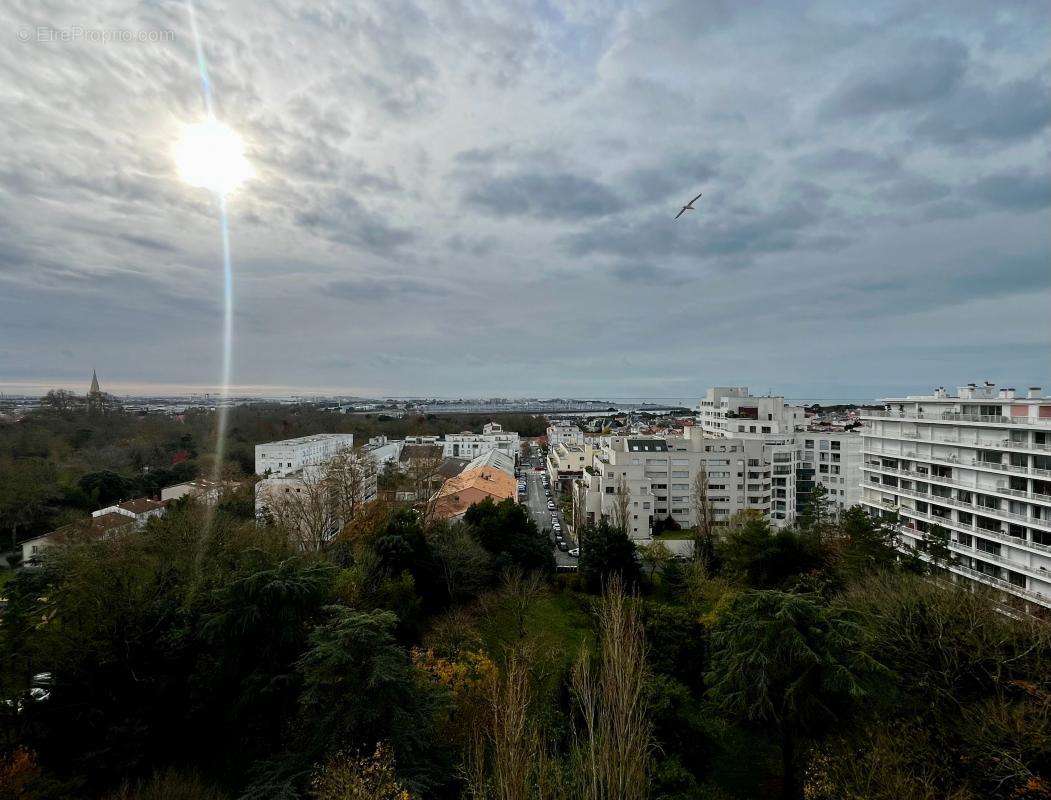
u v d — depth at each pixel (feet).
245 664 70.44
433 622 116.57
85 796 61.82
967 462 157.07
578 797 44.39
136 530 147.95
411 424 643.45
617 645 52.44
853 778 59.82
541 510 303.68
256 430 414.21
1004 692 71.46
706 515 184.24
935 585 101.55
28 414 345.10
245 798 55.83
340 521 167.22
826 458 267.80
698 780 73.36
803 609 68.90
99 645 75.00
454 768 60.70
